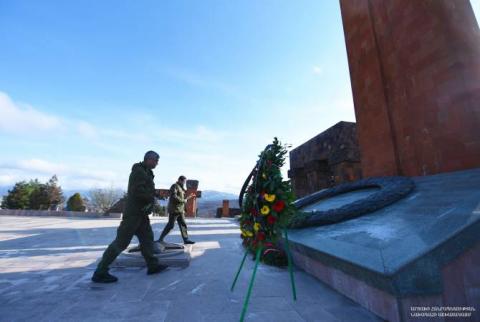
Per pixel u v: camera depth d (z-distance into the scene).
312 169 12.39
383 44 7.25
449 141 5.25
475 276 2.29
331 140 11.36
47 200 43.12
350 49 8.79
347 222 4.33
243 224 3.17
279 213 2.84
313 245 3.62
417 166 6.00
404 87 6.45
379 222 3.70
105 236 8.60
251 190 3.08
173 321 2.41
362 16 8.16
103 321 2.41
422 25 5.93
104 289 3.31
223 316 2.51
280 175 2.92
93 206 38.97
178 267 4.39
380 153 7.15
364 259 2.56
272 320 2.40
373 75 7.54
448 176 4.73
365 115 7.88
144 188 3.77
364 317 2.42
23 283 3.56
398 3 6.67
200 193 22.44
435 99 5.58
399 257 2.32
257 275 3.90
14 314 2.56
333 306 2.70
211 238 8.18
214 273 4.04
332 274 3.30
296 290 3.22
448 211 3.02
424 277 2.16
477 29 5.40
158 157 4.17
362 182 6.39
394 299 2.19
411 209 3.76
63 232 9.78
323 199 7.20
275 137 3.11
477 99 4.90
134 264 4.39
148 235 4.02
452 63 5.26
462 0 5.53
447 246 2.28
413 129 6.13
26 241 7.49
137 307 2.73
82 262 4.83
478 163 4.73
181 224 6.27
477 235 2.38
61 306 2.76
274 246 4.82
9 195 41.31
